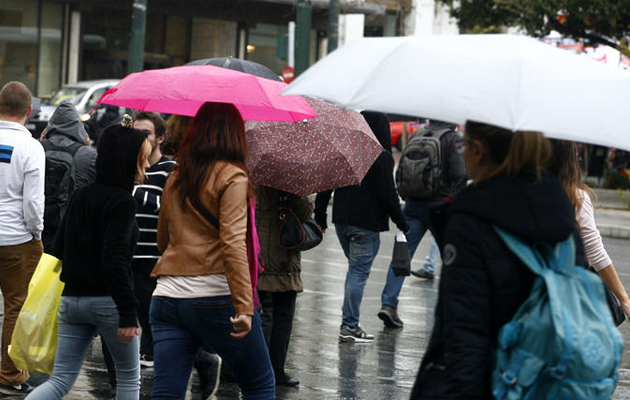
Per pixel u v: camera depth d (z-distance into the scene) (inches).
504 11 1483.8
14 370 354.9
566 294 170.7
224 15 2177.7
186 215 249.3
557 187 179.9
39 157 346.0
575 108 172.6
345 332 464.1
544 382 168.7
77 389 359.6
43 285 298.0
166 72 302.0
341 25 2046.0
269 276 362.9
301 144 352.8
